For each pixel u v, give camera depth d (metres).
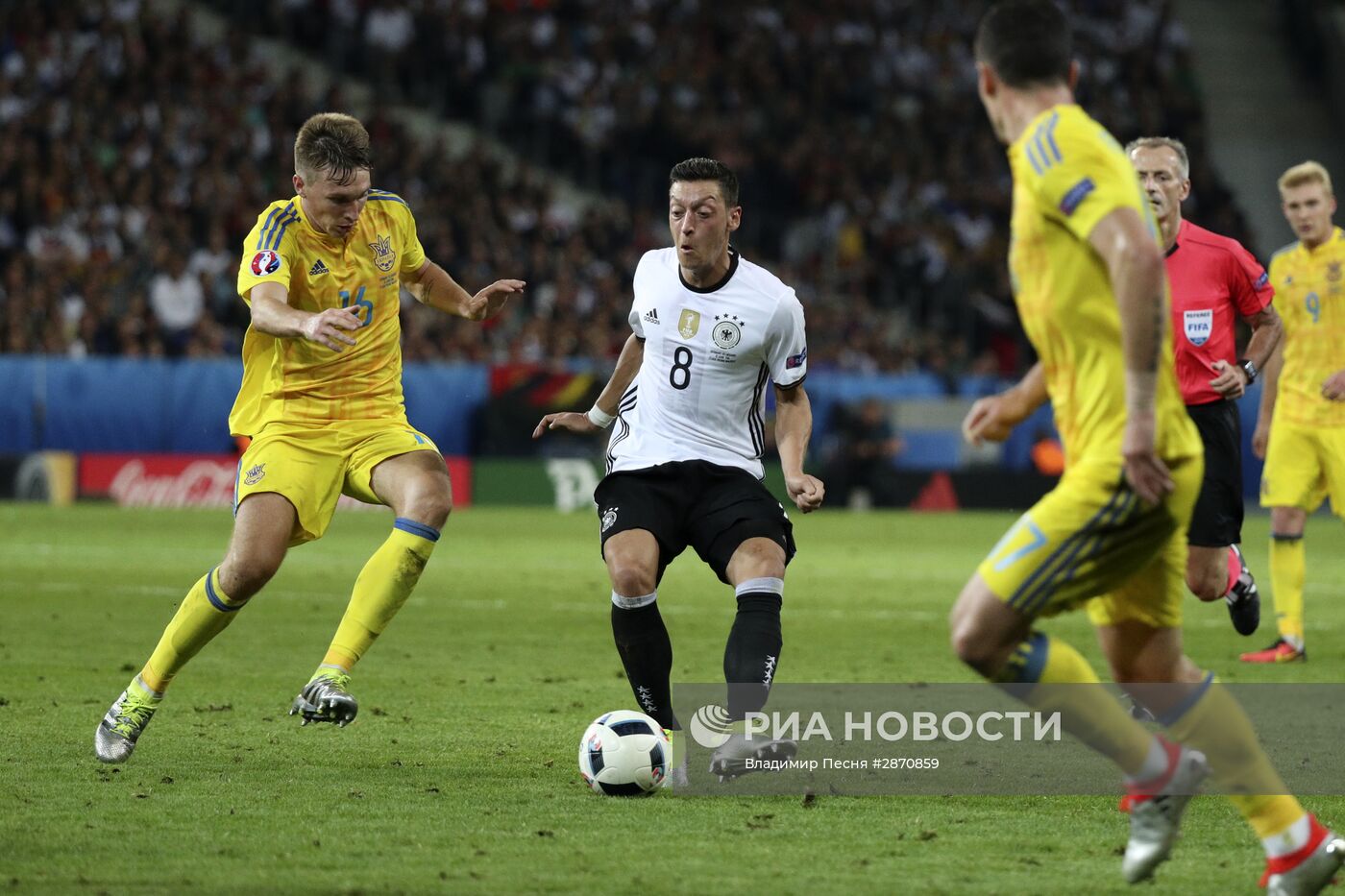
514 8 109.75
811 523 76.44
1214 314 25.50
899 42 114.81
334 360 20.34
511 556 54.62
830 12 114.38
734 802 17.55
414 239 21.48
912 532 70.81
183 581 43.59
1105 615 14.18
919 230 103.25
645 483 20.14
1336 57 123.88
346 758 19.83
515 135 106.19
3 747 20.17
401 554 19.52
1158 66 115.75
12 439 78.69
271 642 31.78
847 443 87.62
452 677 27.33
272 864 14.45
